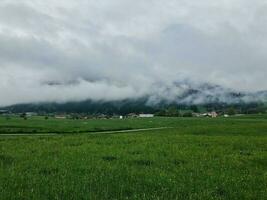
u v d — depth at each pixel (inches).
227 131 2379.4
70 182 676.1
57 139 1547.7
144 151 1108.5
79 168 815.7
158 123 6254.9
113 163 893.2
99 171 786.2
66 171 781.9
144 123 6318.9
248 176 762.2
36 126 5017.2
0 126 4879.4
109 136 1706.4
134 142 1376.7
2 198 562.6
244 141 1466.5
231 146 1294.3
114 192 614.5
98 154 1033.5
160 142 1380.4
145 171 792.9
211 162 931.3
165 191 626.5
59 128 4579.2
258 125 3031.5
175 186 660.7
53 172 784.3
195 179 725.9
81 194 591.5
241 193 624.1
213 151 1139.3
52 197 577.3
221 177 743.1
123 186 649.0
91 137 1637.6
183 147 1228.5
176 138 1560.0
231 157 1020.5
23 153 1066.1
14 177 716.7
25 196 575.8
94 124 5910.4
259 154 1094.4
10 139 1581.0
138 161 928.3
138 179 710.5
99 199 569.3
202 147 1235.2
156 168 828.6
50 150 1127.6
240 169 853.2
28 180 693.3
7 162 914.7
